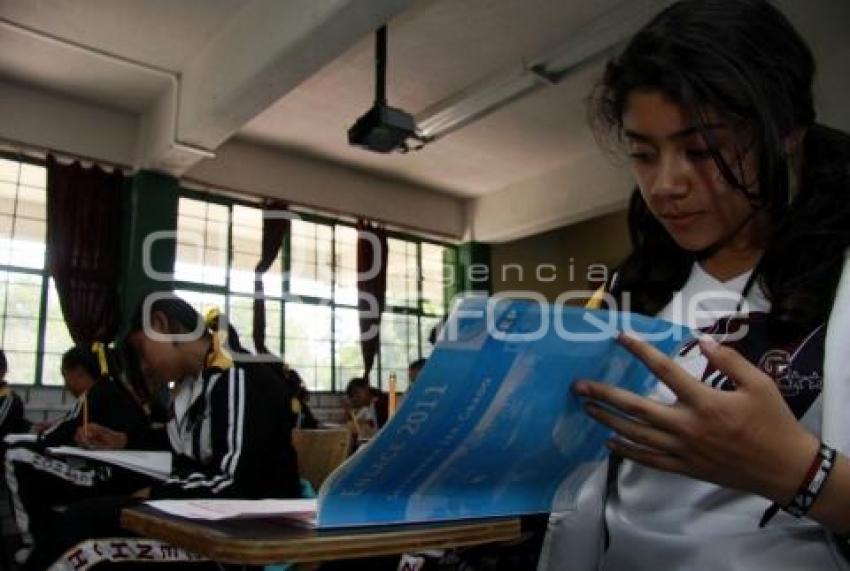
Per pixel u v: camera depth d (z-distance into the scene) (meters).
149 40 4.80
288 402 1.72
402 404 0.41
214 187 6.30
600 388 0.43
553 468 0.54
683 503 0.54
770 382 0.40
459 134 6.38
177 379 1.78
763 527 0.50
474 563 1.00
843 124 4.33
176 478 1.61
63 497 2.74
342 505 0.47
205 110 4.75
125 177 5.80
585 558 0.61
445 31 4.67
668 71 0.49
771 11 0.52
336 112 5.90
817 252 0.52
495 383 0.43
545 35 4.72
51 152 5.44
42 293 5.47
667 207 0.54
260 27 4.14
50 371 5.41
